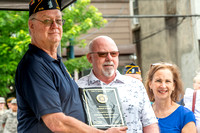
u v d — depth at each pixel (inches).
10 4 128.3
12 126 261.4
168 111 135.1
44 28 90.5
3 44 294.5
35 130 86.7
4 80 305.9
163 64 138.5
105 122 93.1
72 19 323.9
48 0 91.5
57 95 85.7
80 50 466.0
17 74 87.7
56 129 81.9
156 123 115.5
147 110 114.4
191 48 446.6
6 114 282.4
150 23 515.8
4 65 294.7
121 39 492.7
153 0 506.6
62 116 83.0
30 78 83.6
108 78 114.8
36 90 82.7
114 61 113.8
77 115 90.7
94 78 116.0
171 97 140.9
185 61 454.0
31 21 92.9
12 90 394.3
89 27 331.6
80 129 83.4
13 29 309.4
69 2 129.2
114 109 96.0
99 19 347.9
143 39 506.9
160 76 134.2
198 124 157.2
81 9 339.0
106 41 113.9
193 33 442.0
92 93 97.1
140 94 114.7
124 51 488.7
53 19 91.4
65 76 92.6
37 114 82.7
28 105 86.9
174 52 473.1
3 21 296.8
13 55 293.3
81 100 95.1
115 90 99.7
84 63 334.0
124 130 91.7
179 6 463.8
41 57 88.2
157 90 134.8
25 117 88.5
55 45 92.2
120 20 493.0
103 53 112.6
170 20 483.5
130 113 110.6
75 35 326.0
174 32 472.4
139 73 162.2
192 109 161.9
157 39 502.9
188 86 444.1
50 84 85.3
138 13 543.2
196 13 444.1
